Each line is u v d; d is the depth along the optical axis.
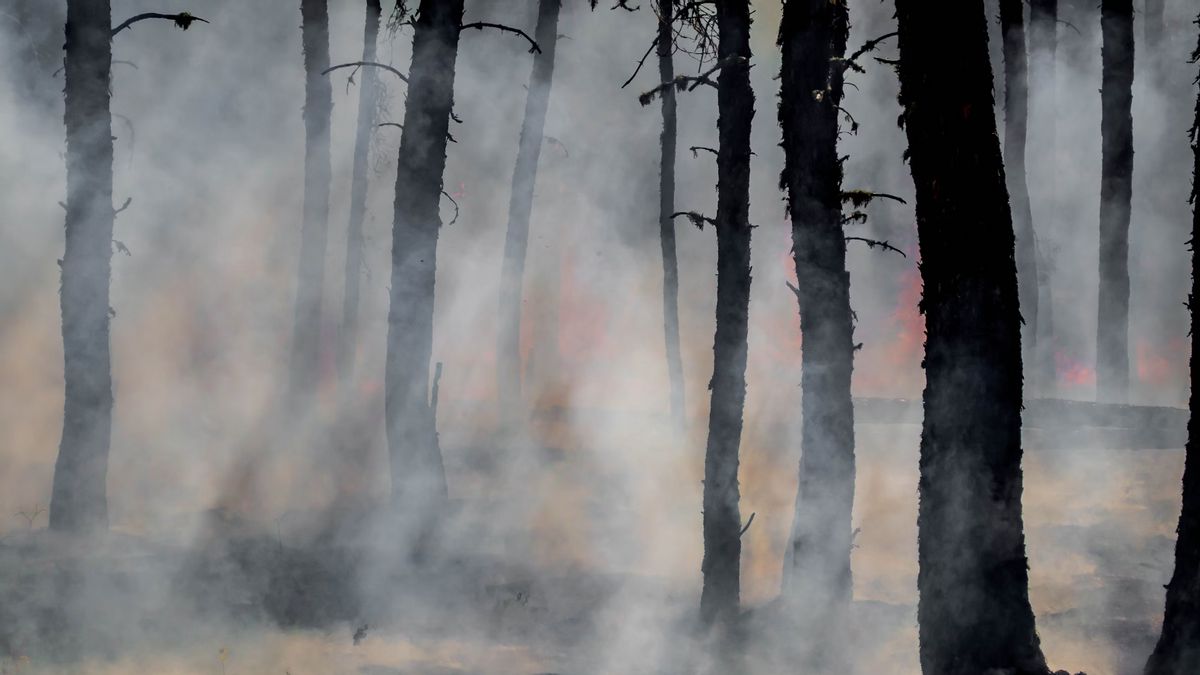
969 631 15.09
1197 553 17.91
